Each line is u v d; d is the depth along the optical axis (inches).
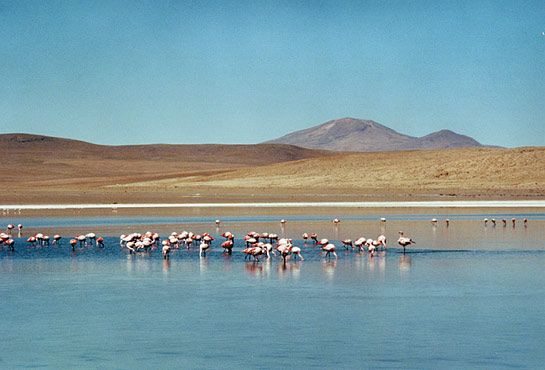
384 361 911.0
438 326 1071.0
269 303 1226.6
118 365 903.7
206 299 1262.3
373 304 1214.9
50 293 1321.4
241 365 899.4
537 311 1162.0
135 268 1621.6
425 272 1544.0
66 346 980.6
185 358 927.7
